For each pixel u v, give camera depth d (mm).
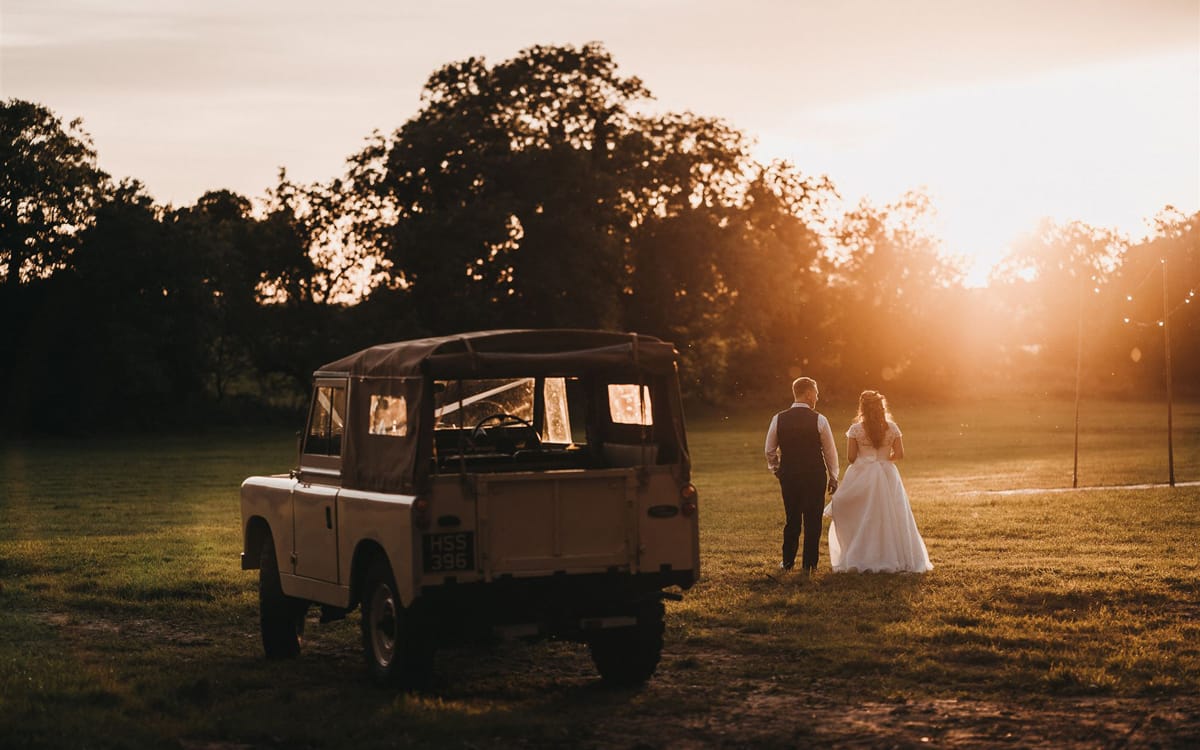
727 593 11867
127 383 60344
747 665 8781
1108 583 11562
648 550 8211
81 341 60906
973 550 14859
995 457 38406
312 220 66688
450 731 7027
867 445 13023
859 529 12922
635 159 62719
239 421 67500
